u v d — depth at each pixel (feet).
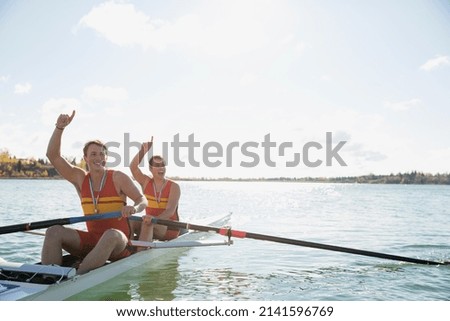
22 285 12.84
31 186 126.21
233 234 19.38
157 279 17.17
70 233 15.29
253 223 37.73
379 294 15.67
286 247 24.48
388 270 19.19
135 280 16.90
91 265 14.62
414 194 112.68
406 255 22.85
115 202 16.38
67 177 16.76
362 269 19.35
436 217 43.45
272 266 19.69
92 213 16.35
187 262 20.35
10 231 15.17
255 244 25.39
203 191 132.98
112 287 15.42
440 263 20.53
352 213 48.49
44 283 13.04
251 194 112.16
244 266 19.61
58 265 14.23
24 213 42.80
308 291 15.94
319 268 19.40
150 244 17.75
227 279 17.34
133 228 19.92
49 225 15.43
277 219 41.24
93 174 16.31
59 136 15.92
